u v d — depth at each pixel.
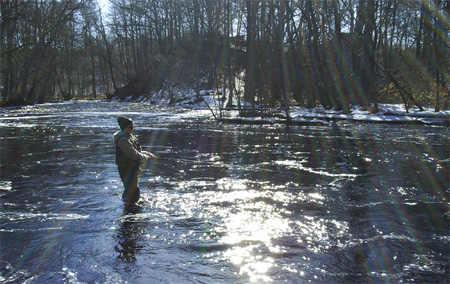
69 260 3.77
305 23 32.16
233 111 30.25
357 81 29.42
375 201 5.91
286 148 12.00
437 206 5.66
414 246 4.14
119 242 4.22
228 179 7.44
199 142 13.41
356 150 11.66
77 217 5.09
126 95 61.34
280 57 25.91
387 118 23.19
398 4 31.20
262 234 4.46
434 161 9.69
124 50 81.81
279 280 3.38
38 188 6.67
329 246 4.13
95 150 11.38
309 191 6.52
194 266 3.64
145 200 5.89
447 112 25.05
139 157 5.65
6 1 37.81
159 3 57.31
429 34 29.41
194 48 42.59
